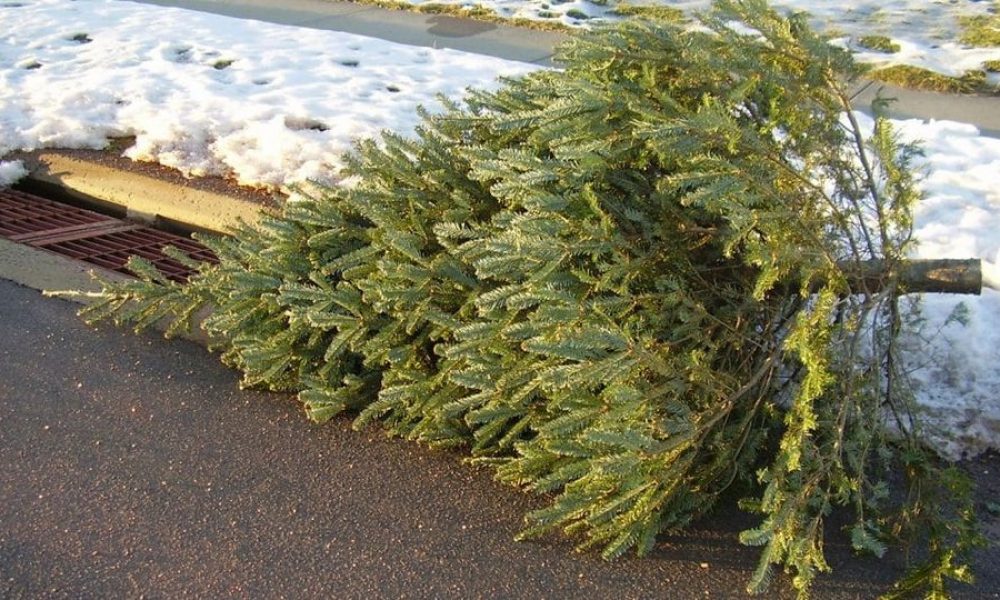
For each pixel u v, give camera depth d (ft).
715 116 9.52
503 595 9.23
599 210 9.87
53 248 17.29
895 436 11.21
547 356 10.03
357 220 12.84
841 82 10.84
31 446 11.57
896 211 10.39
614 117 10.50
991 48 27.71
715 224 10.43
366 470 11.16
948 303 13.06
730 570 9.62
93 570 9.50
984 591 9.40
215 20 30.45
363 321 11.60
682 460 9.50
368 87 23.66
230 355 13.41
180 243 17.97
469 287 11.22
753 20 10.54
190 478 10.98
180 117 21.34
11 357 13.60
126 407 12.44
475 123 12.16
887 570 9.66
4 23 29.35
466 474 11.10
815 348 9.26
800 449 9.24
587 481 9.71
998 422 11.51
